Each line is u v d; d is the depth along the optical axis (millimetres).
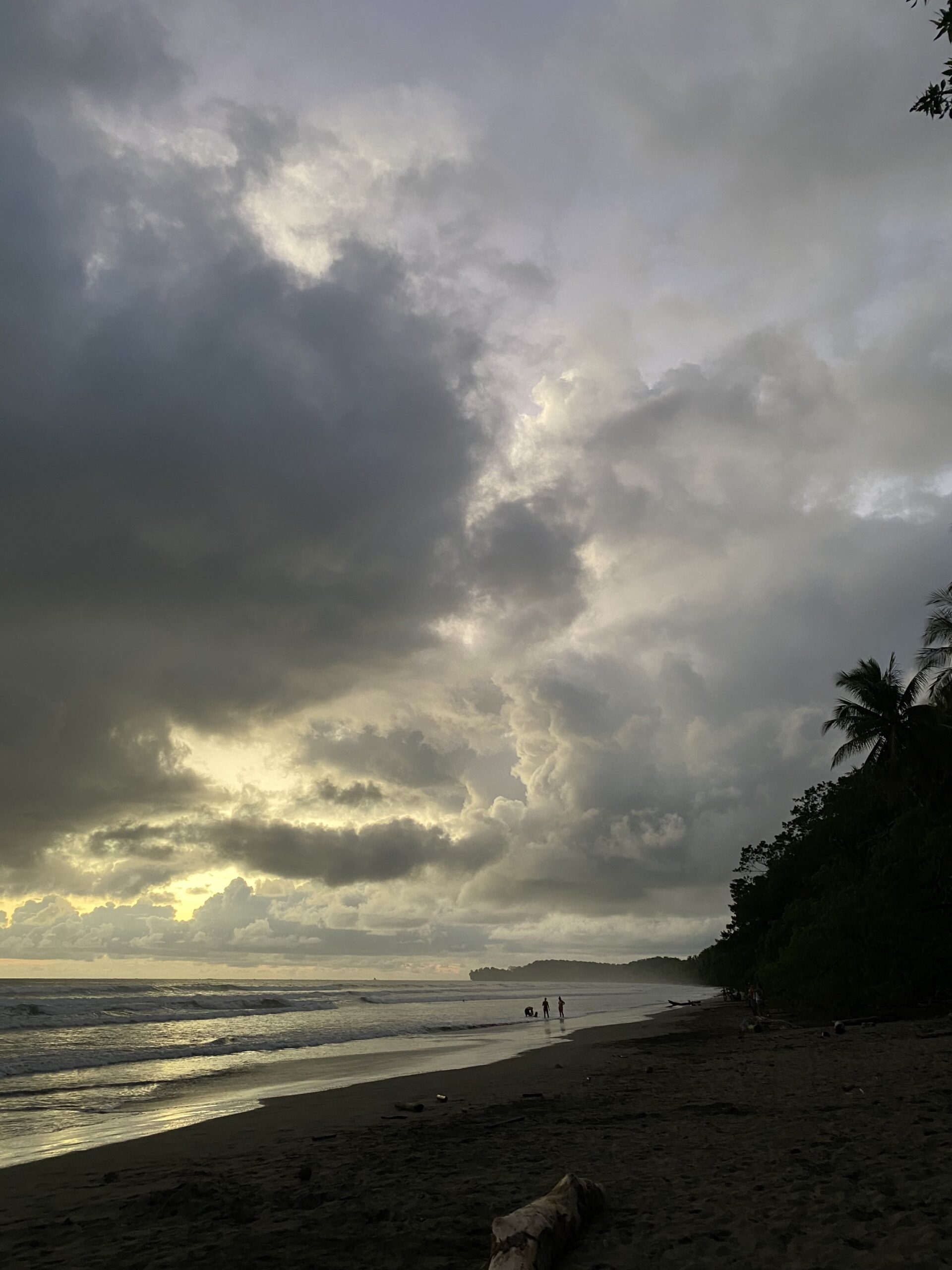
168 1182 9070
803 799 54656
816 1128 9250
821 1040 23688
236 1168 9617
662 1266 5102
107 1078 22500
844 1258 4941
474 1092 17062
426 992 132375
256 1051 31172
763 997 45875
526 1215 5406
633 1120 11445
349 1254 5816
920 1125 8961
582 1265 5188
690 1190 6891
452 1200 7191
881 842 38312
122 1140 13023
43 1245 6602
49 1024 45625
